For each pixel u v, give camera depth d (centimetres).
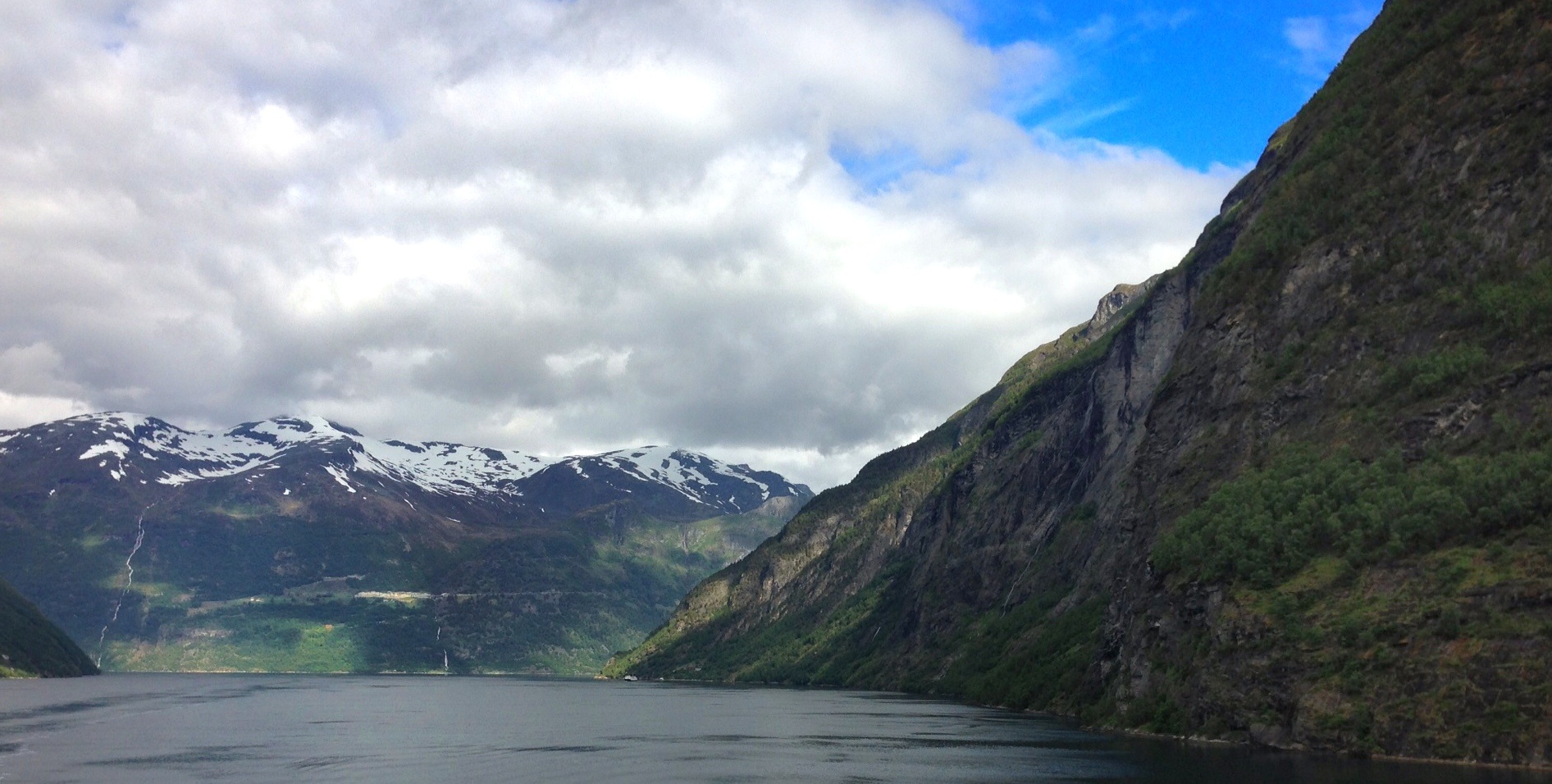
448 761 13862
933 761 13288
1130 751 12612
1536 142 13462
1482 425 11962
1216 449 15225
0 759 14238
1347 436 13188
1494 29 15088
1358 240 14988
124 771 13025
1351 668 11000
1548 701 9619
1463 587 10594
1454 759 9906
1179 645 13712
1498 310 12544
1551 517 10575
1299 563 12325
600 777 12219
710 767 13138
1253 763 10738
